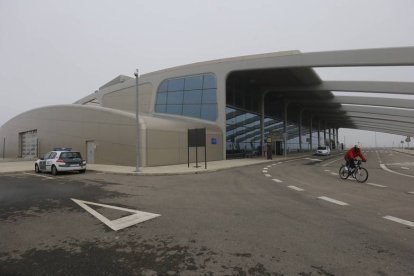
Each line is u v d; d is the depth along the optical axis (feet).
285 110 160.04
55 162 59.31
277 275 12.49
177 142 80.23
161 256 14.67
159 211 24.48
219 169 64.80
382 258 14.26
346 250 15.33
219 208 25.55
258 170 65.26
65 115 98.53
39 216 23.02
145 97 123.75
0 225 20.52
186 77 112.27
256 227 19.66
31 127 120.06
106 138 81.10
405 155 161.68
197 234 18.21
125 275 12.57
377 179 47.80
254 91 131.03
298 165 81.76
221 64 104.63
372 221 21.08
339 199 29.71
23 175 59.11
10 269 13.24
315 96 151.33
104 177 52.70
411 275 12.44
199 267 13.34
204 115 105.91
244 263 13.76
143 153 69.87
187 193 33.78
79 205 27.14
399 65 86.38
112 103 139.95
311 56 93.25
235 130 112.06
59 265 13.64
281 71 105.60
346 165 47.47
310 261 13.93
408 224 20.30
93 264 13.73
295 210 24.70
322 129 273.33
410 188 37.52
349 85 119.96
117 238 17.54
